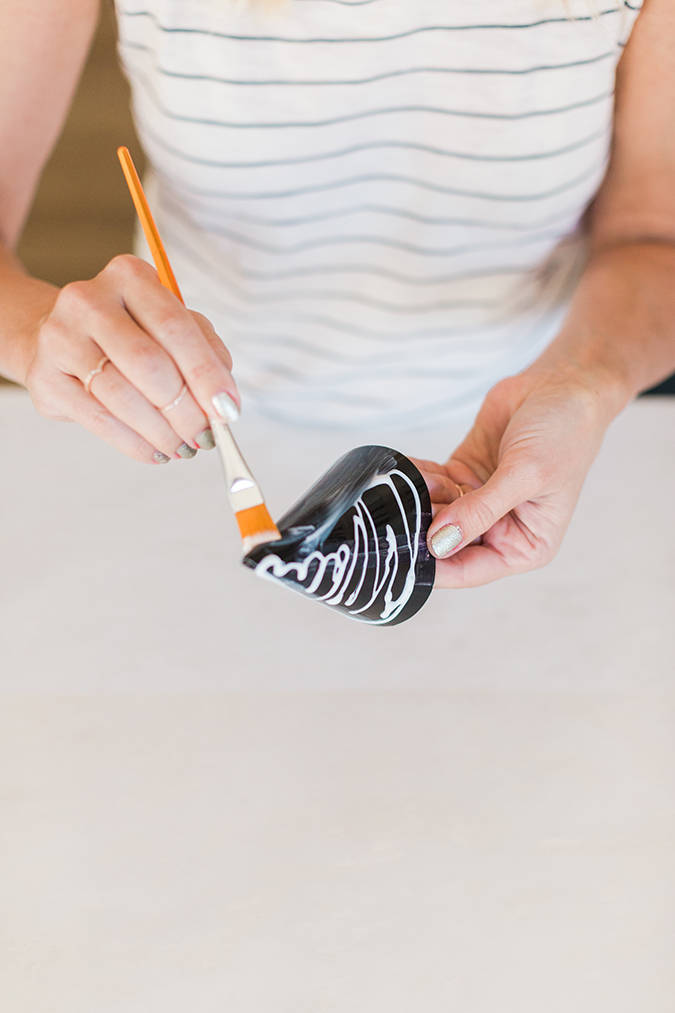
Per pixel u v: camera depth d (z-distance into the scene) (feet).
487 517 1.58
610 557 2.37
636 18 2.01
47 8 1.97
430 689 2.00
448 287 2.65
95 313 1.37
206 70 2.06
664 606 2.23
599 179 2.39
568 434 1.75
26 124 2.16
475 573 1.77
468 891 1.59
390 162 2.30
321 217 2.44
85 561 2.35
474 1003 1.43
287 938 1.52
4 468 2.67
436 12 1.96
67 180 6.71
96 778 1.80
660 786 1.79
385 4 1.94
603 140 2.26
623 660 2.08
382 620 1.55
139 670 2.05
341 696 1.99
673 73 2.08
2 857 1.65
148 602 2.23
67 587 2.27
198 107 2.14
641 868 1.63
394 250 2.54
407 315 2.71
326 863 1.64
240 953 1.50
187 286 2.80
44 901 1.58
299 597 2.26
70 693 1.99
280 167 2.27
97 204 6.58
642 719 1.93
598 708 1.96
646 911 1.56
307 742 1.88
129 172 1.48
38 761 1.83
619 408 1.97
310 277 2.64
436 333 2.77
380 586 1.46
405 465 1.54
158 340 1.36
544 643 2.12
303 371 2.90
